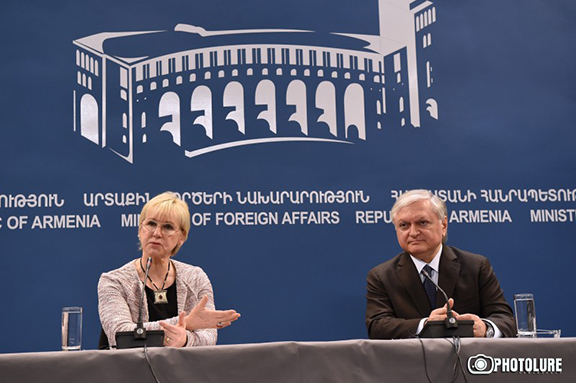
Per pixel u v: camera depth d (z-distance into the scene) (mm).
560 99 3658
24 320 3137
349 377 1645
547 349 1711
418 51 3584
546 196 3578
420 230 2717
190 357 1604
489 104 3604
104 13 3363
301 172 3416
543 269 3523
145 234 2496
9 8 3293
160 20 3400
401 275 2775
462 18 3641
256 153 3395
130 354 1584
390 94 3533
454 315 2174
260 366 1622
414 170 3504
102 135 3297
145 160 3311
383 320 2605
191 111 3371
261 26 3471
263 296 3326
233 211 3348
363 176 3461
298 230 3385
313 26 3512
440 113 3561
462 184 3527
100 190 3264
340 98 3490
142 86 3352
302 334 3332
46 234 3199
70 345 1996
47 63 3293
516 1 3691
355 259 3406
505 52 3650
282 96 3445
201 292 2600
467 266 2785
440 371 1675
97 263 3227
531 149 3602
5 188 3188
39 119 3254
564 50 3695
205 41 3422
